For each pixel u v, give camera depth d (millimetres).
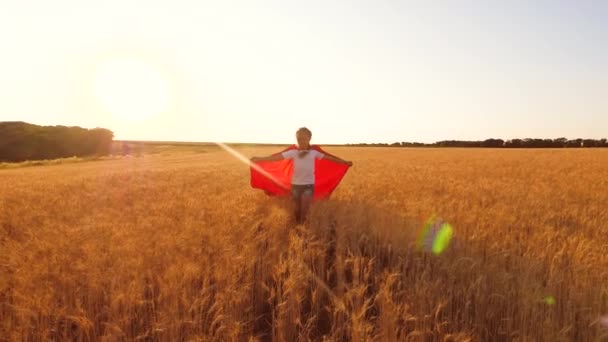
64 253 4785
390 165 21812
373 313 4324
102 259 4602
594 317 3723
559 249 4801
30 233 5770
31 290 3916
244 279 4566
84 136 74375
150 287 4230
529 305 3768
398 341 3574
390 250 5746
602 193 9375
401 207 7371
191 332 3725
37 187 13945
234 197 9250
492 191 9648
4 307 4082
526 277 4152
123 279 4230
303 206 7414
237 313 4047
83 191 12203
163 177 17234
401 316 3867
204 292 4059
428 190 9570
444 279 4582
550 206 7711
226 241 5160
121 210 8352
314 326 3846
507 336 3750
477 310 3932
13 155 65562
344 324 3801
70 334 3672
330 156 7805
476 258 4836
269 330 4160
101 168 31250
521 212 6895
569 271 4250
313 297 4102
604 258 4332
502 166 20375
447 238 5508
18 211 8391
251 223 6484
